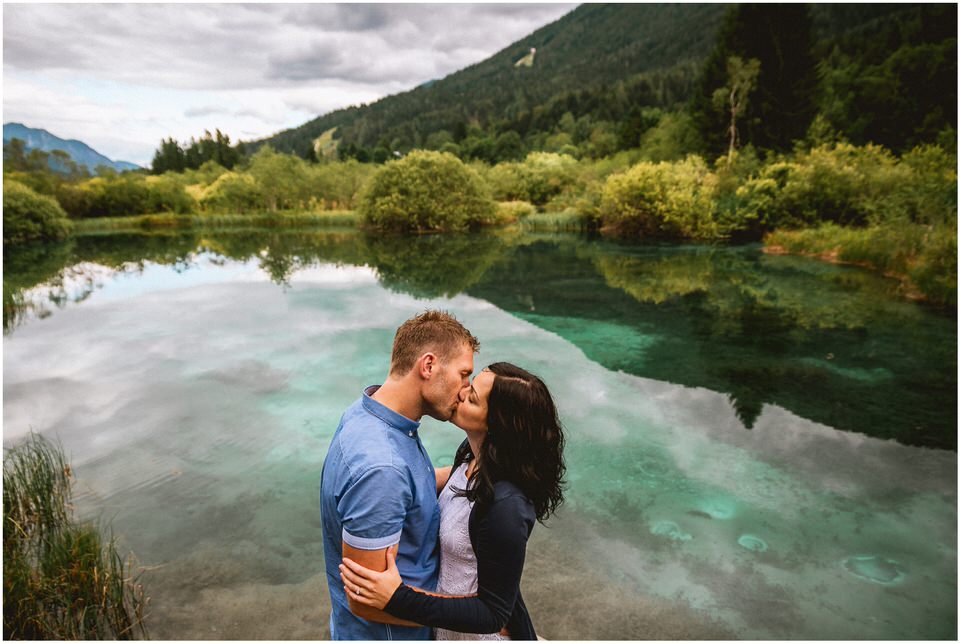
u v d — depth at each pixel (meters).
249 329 9.06
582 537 3.57
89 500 4.05
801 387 6.33
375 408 1.39
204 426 5.39
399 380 1.41
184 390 6.35
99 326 9.39
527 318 9.57
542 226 29.48
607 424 5.33
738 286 12.30
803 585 3.13
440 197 29.70
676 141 36.94
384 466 1.27
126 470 4.52
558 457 1.46
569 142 78.62
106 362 7.41
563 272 14.58
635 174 23.38
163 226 36.69
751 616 2.88
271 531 3.67
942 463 4.58
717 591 3.07
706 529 3.67
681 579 3.17
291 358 7.48
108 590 2.83
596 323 9.20
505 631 1.59
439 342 1.39
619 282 12.98
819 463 4.58
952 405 5.80
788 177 22.16
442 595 1.35
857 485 4.23
